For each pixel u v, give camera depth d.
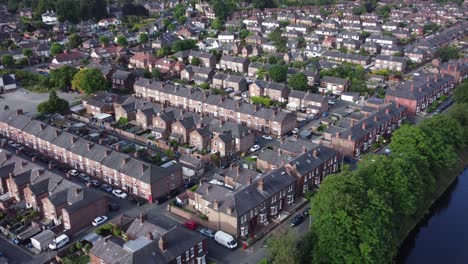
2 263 97.19
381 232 92.56
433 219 122.56
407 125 135.00
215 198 111.31
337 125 159.38
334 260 90.00
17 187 119.56
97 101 185.12
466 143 149.12
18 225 111.62
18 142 159.88
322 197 97.38
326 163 131.88
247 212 105.25
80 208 108.75
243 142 150.62
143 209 118.44
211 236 105.94
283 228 102.25
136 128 169.88
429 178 120.00
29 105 196.50
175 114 166.88
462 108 156.75
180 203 119.25
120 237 100.38
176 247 90.75
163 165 135.88
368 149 152.38
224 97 180.75
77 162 138.62
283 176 118.44
